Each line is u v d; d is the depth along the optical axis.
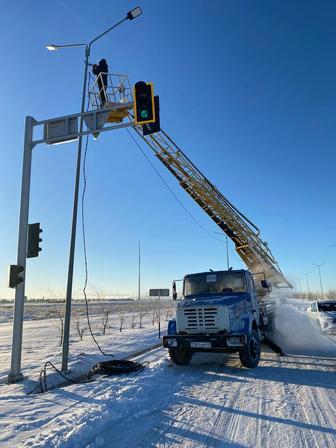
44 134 11.01
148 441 5.30
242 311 10.59
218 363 11.18
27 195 10.38
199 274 12.23
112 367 9.79
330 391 7.80
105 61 13.62
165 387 8.27
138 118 10.27
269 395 7.55
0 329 25.33
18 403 7.07
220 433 5.57
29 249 9.99
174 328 10.84
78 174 11.30
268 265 16.88
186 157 16.41
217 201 16.52
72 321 26.92
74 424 5.70
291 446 5.05
